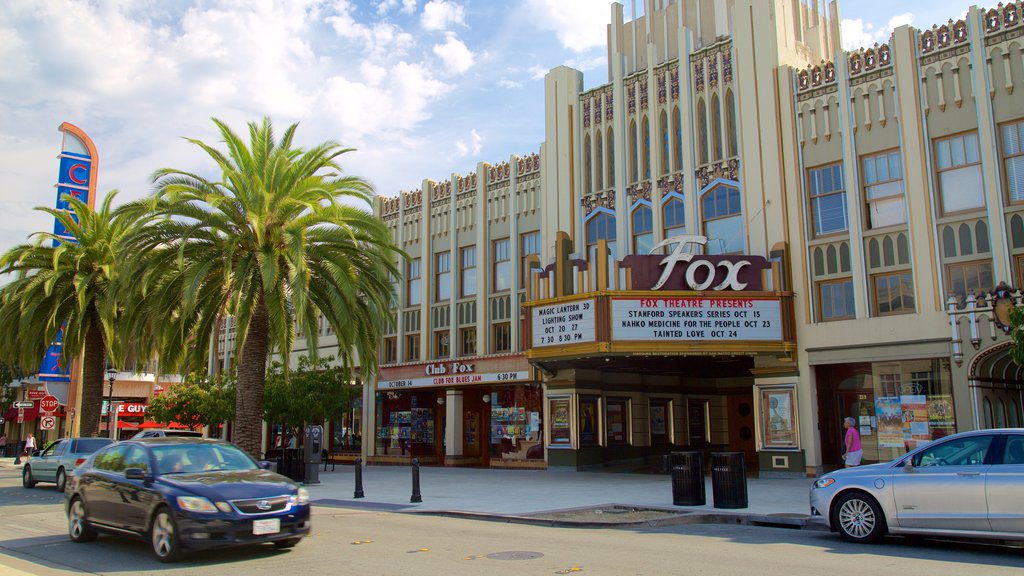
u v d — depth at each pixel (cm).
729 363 2695
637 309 2280
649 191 2727
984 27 2122
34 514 1648
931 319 2122
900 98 2241
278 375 3058
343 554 1080
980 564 974
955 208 2134
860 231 2277
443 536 1262
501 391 3156
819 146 2384
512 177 3178
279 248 2200
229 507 1025
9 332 2809
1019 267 2008
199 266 2056
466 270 3322
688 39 2708
